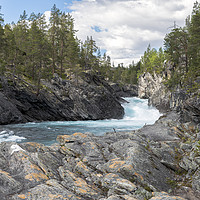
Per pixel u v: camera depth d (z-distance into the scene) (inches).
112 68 4987.7
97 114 1685.5
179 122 864.3
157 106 2135.8
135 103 2652.6
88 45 2546.8
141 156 367.9
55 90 1514.5
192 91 986.7
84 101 1638.8
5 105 1123.3
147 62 4131.4
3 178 247.1
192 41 1235.9
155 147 481.1
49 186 246.1
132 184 259.9
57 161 348.5
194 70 1092.5
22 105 1277.1
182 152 454.3
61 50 2090.3
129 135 561.9
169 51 1469.0
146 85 3275.1
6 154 337.4
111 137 549.0
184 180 330.6
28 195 220.7
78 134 515.5
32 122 1304.1
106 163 340.8
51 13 2053.4
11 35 1446.9
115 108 1899.6
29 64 1503.4
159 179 314.8
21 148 359.9
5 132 832.3
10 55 1405.0
